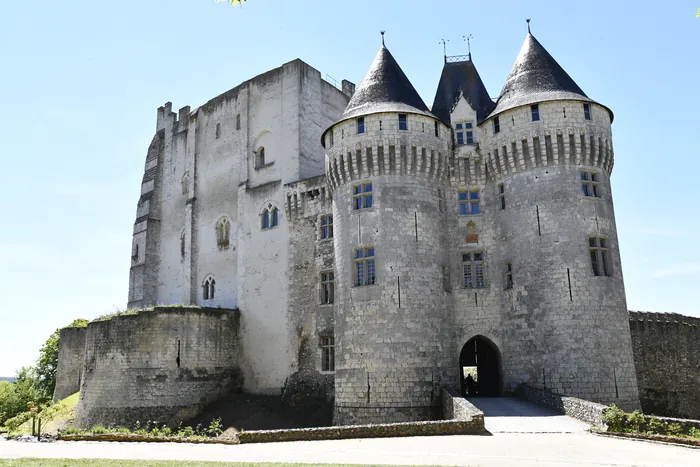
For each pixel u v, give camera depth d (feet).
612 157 125.90
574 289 114.32
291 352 147.43
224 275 171.12
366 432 83.41
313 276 147.33
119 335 148.05
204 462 64.39
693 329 159.53
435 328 118.93
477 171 131.34
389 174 124.26
